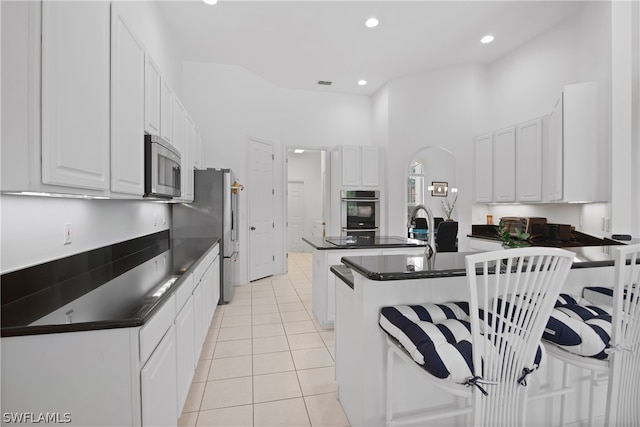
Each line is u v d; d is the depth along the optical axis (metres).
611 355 1.23
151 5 2.91
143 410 1.10
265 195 5.15
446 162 6.67
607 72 2.87
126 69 1.58
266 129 5.16
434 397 1.52
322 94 5.68
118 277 1.70
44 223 1.46
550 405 1.64
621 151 2.80
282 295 4.14
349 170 5.31
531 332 1.12
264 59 4.48
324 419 1.75
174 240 3.40
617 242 2.70
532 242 3.23
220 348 2.60
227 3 3.20
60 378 1.03
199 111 4.50
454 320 1.29
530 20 3.50
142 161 1.80
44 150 0.97
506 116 4.29
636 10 2.77
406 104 5.05
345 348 1.76
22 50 0.93
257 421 1.73
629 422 1.29
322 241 3.23
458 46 4.09
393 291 1.47
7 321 1.06
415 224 6.86
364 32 3.77
